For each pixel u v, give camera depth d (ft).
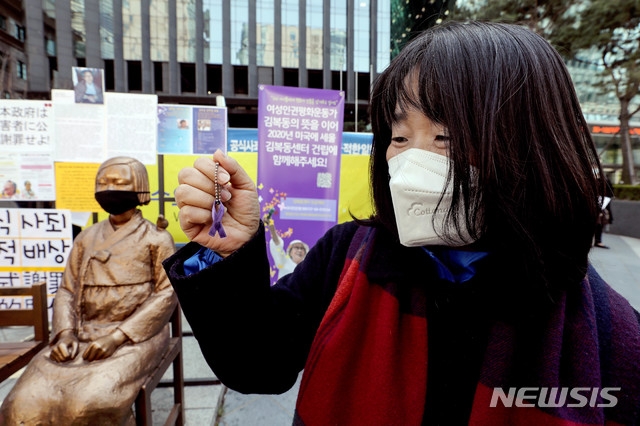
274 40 74.84
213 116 9.25
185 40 71.77
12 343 5.60
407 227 1.95
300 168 9.58
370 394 1.95
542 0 26.37
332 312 2.23
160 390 8.75
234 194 2.04
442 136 1.86
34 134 9.18
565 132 1.72
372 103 2.31
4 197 9.23
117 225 6.53
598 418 1.67
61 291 6.26
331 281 2.63
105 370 5.20
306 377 2.18
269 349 2.28
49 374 5.15
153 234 6.50
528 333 1.84
